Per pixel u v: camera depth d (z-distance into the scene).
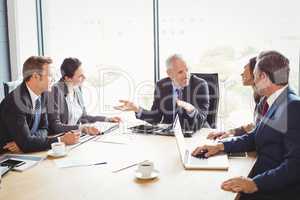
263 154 1.91
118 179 1.69
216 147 2.05
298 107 1.75
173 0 3.55
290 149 1.70
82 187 1.60
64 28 4.05
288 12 3.17
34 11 4.11
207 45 3.48
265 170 1.85
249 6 3.29
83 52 3.99
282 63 1.85
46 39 4.16
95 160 1.97
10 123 2.21
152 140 2.37
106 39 3.87
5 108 2.24
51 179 1.70
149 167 1.70
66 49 4.07
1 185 1.63
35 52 4.16
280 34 3.22
